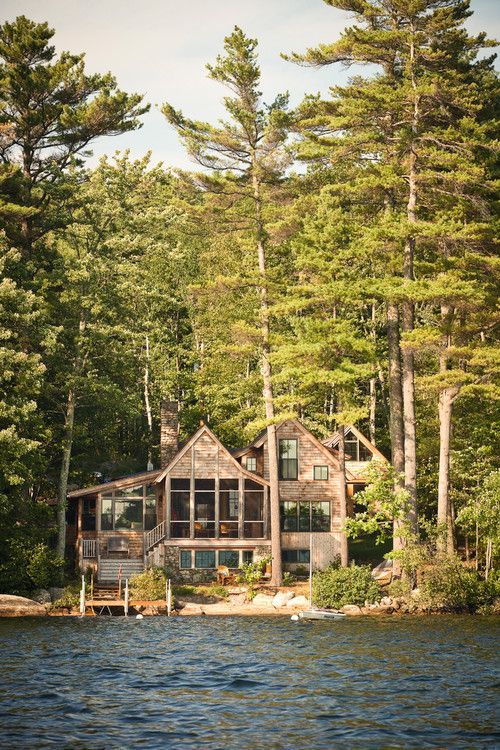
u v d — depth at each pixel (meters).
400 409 59.91
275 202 63.19
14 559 56.25
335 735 22.64
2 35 63.56
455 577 53.19
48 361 62.62
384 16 58.47
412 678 30.08
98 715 24.67
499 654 35.50
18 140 64.06
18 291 56.47
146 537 64.00
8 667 32.34
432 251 62.12
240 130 61.66
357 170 61.59
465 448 61.97
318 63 59.69
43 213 64.44
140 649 37.31
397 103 56.34
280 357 58.41
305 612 50.66
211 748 21.58
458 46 57.59
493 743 21.84
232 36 60.75
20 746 21.59
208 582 63.44
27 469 54.91
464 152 57.03
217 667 32.50
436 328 54.84
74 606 54.09
